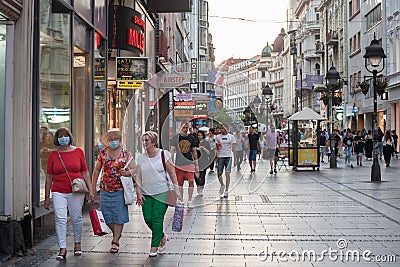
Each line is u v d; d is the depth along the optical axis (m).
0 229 8.99
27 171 9.34
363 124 57.19
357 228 11.30
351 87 62.47
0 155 9.19
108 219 9.30
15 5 8.99
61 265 8.39
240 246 9.61
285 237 10.39
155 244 8.90
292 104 110.44
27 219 9.36
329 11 77.69
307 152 28.53
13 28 9.24
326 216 12.87
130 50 18.81
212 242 9.96
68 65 12.47
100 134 15.91
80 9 13.51
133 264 8.41
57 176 8.99
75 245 9.11
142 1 23.64
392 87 45.25
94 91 14.84
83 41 13.99
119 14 18.34
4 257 8.77
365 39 55.81
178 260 8.63
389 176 24.30
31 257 8.93
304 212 13.52
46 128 10.94
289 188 19.34
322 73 84.75
